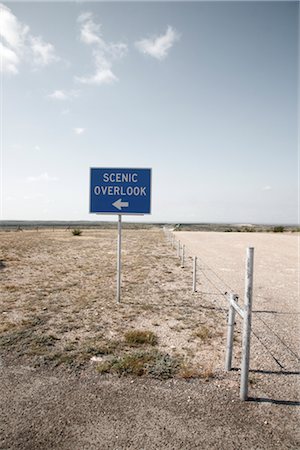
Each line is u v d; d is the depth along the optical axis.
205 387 4.46
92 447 3.22
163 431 3.48
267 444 3.31
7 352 5.59
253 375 4.86
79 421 3.64
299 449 3.25
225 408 3.94
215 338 6.50
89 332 6.74
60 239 37.22
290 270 15.72
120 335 6.60
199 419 3.71
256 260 19.50
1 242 28.73
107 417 3.72
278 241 36.34
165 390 4.35
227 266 16.81
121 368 4.96
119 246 9.25
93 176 9.21
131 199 9.23
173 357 5.47
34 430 3.47
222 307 8.91
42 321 7.40
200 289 11.17
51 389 4.34
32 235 45.28
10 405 3.95
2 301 9.11
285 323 7.54
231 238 41.88
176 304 9.15
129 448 3.21
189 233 57.81
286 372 4.99
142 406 3.95
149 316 7.97
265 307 8.95
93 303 9.09
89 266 15.98
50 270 14.62
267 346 6.09
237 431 3.51
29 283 11.66
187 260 18.95
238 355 5.62
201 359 5.41
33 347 5.82
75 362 5.21
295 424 3.65
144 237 43.78
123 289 10.95
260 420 3.71
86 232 61.06
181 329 7.05
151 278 13.05
